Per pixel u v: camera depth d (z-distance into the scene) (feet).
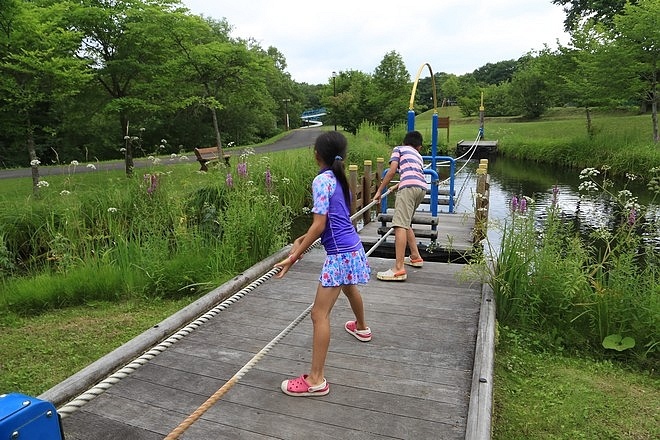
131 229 20.63
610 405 10.73
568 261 14.88
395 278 16.06
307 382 9.46
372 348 11.44
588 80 65.31
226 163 39.37
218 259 18.15
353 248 9.36
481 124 94.68
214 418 8.73
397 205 16.33
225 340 11.97
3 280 17.94
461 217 28.09
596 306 14.06
